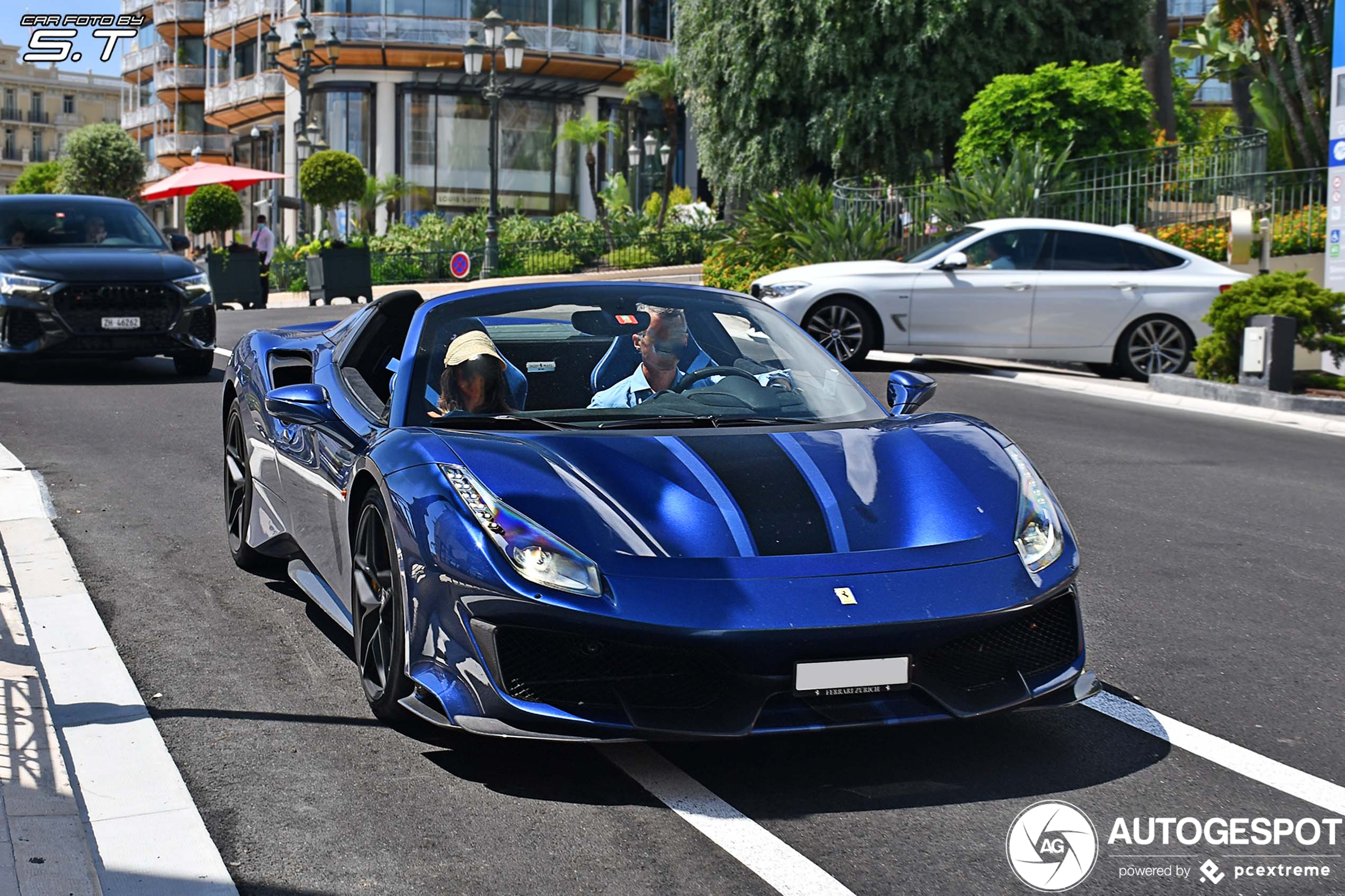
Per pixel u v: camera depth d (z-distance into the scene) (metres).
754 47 21.17
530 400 3.99
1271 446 8.71
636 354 4.20
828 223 16.14
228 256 22.91
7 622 4.34
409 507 3.29
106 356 10.52
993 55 20.06
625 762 3.28
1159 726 3.56
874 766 3.26
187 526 5.80
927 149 20.61
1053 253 12.23
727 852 2.78
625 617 2.94
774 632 2.95
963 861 2.74
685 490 3.29
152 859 2.71
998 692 3.19
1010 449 3.74
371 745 3.38
